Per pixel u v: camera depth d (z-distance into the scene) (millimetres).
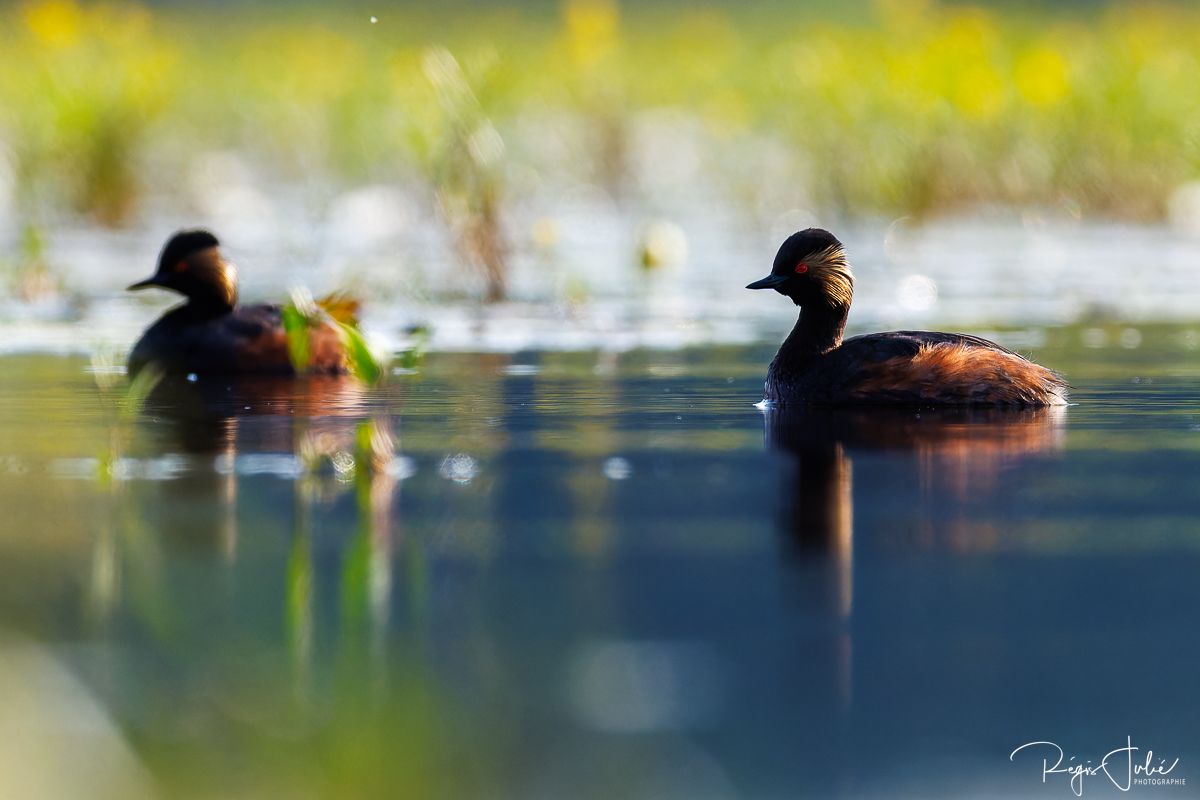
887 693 7160
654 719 6914
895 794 6340
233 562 8922
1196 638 7750
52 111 30297
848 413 13344
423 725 6855
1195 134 30875
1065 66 31812
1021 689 7195
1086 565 8820
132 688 7234
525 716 6941
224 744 6719
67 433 12352
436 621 7988
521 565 8852
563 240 29766
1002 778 6453
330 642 7719
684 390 14609
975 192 32094
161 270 15836
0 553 9070
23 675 7320
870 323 19344
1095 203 32031
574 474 10961
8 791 6199
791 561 8891
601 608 8148
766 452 11656
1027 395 13516
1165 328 19141
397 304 20844
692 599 8273
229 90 37625
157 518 9812
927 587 8461
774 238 30141
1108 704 7066
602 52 37625
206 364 15492
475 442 12102
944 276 24641
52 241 27188
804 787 6367
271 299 20328
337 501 10242
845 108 31766
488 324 19281
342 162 34656
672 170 36562
